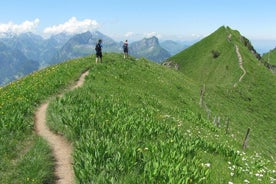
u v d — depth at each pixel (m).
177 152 13.37
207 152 17.27
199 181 11.31
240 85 106.19
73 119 16.55
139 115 20.75
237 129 50.00
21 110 19.31
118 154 11.69
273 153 47.38
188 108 45.25
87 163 10.84
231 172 14.38
